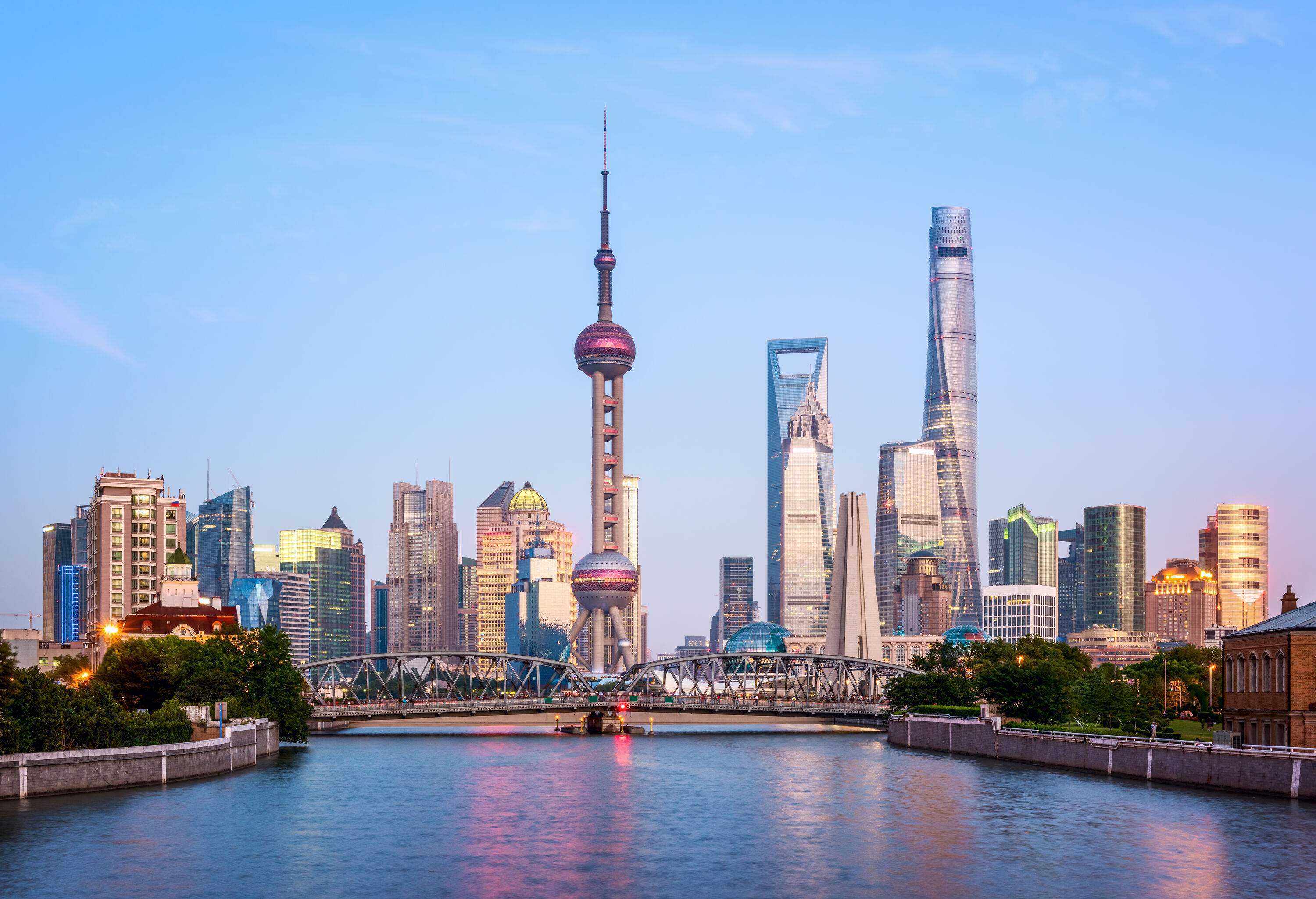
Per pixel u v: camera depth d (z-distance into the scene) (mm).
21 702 167750
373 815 160125
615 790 190000
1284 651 167125
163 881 119750
